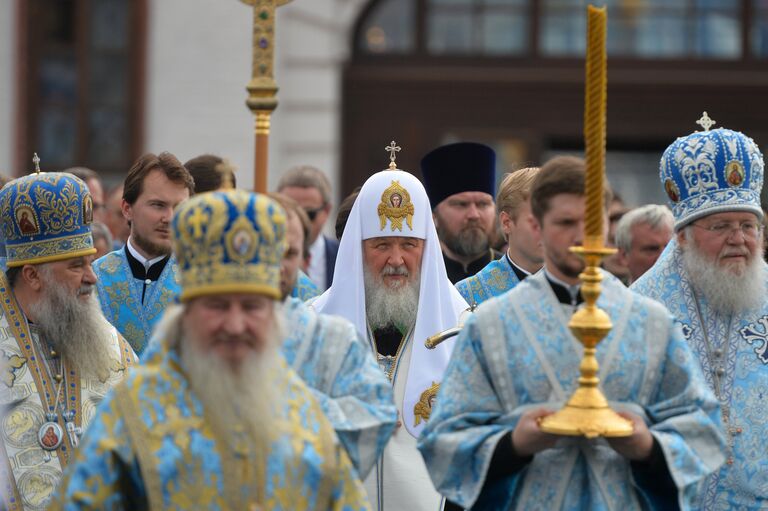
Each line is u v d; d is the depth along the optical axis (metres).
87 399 9.66
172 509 6.91
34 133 22.91
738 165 9.84
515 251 11.44
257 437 7.01
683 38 23.77
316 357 8.20
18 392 9.50
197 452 6.95
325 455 7.19
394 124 23.59
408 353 10.30
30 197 9.53
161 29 22.83
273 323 7.24
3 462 9.38
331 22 22.92
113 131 22.97
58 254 9.62
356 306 10.22
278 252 7.16
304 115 22.98
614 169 24.53
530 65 23.61
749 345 9.87
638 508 7.95
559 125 23.64
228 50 22.78
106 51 22.92
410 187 10.34
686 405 7.96
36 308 9.64
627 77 23.75
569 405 7.56
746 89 23.72
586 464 7.91
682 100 23.81
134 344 11.57
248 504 6.95
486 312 8.10
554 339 7.92
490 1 23.55
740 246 9.87
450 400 8.06
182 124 22.84
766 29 23.70
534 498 7.90
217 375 7.00
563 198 7.87
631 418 7.68
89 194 9.81
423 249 10.39
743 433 9.69
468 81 23.55
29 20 22.84
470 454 7.87
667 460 7.66
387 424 7.98
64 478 7.01
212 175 12.34
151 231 11.56
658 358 8.02
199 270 7.03
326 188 15.59
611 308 8.02
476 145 12.78
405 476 9.99
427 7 23.53
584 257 7.57
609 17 23.75
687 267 10.07
